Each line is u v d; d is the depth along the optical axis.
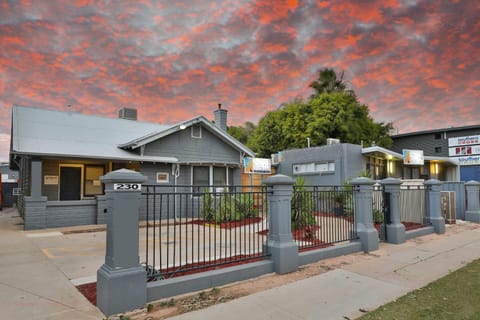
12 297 3.83
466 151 19.34
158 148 13.13
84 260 5.68
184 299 3.79
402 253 6.46
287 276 4.79
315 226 8.25
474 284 4.35
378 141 24.47
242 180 15.77
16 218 13.35
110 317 3.27
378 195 9.97
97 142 12.35
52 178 12.14
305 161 15.37
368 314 3.34
